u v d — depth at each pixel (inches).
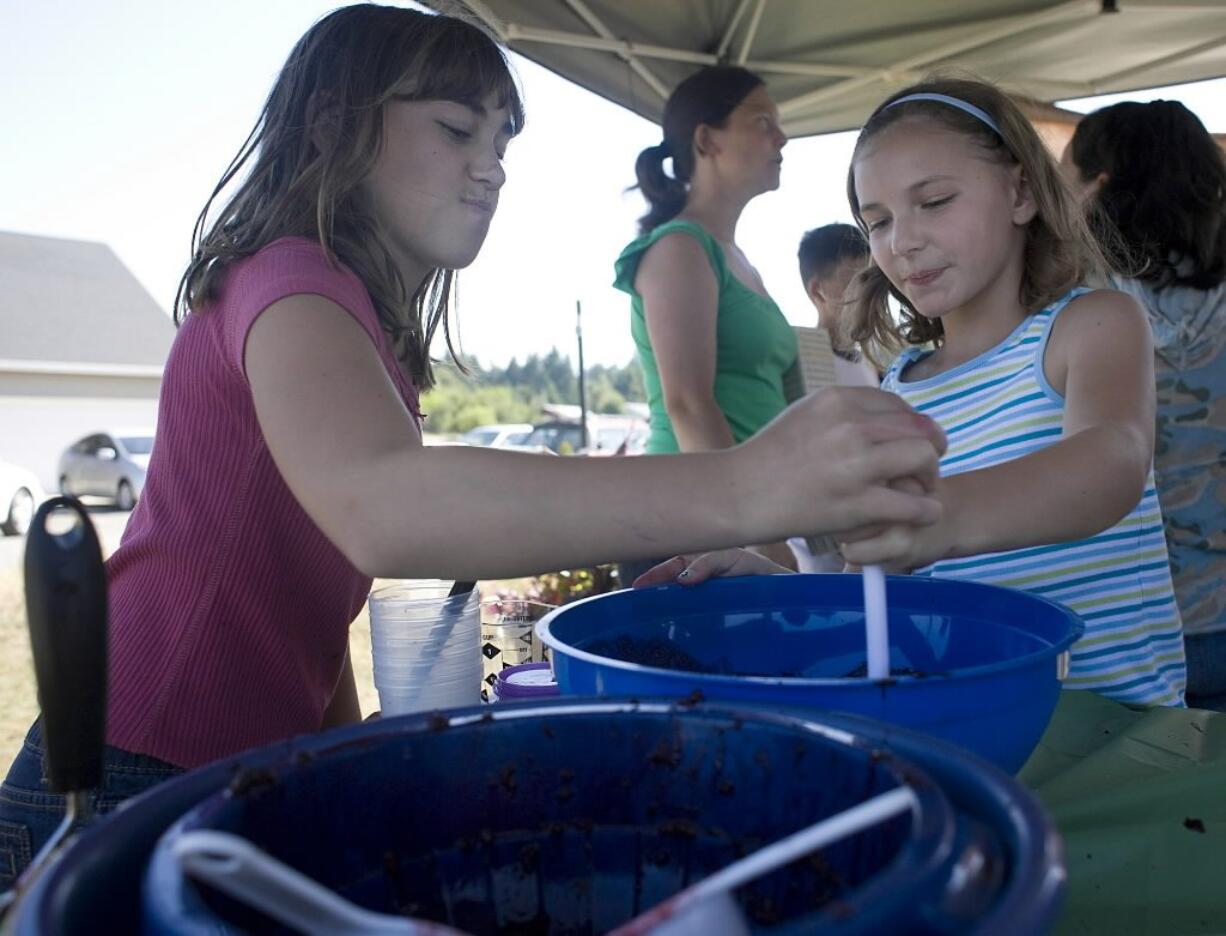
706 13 139.9
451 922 20.1
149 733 40.8
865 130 59.3
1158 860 26.8
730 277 98.6
